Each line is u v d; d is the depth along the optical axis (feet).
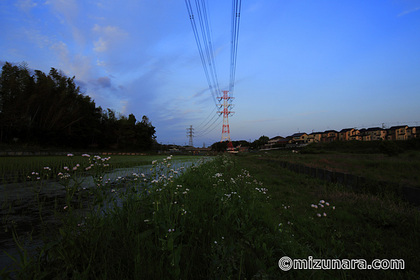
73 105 125.29
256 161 79.36
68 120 122.21
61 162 45.62
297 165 43.75
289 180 32.40
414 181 23.58
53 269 5.97
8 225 11.76
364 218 14.71
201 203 14.11
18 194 19.45
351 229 12.82
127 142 185.37
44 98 103.60
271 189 24.80
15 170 34.35
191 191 17.72
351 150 111.34
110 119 169.89
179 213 10.68
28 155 82.33
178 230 8.65
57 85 118.83
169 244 6.71
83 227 7.79
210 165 44.19
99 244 7.44
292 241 9.61
